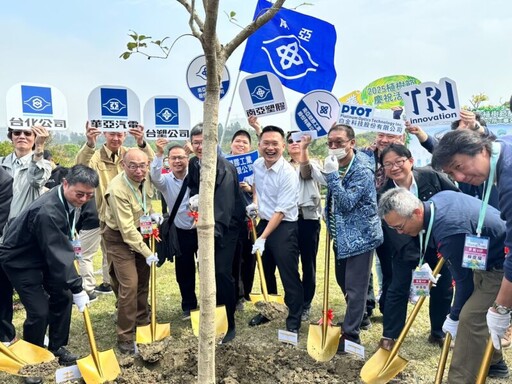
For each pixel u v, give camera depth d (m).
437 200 2.75
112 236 3.98
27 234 3.37
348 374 3.39
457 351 2.83
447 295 3.87
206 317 2.49
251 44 4.88
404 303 3.77
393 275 3.79
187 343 3.96
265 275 5.13
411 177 3.68
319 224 4.68
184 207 4.43
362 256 3.61
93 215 4.04
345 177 3.62
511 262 2.27
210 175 2.40
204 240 2.44
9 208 4.07
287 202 4.01
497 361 3.35
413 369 3.44
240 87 4.43
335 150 3.56
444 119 4.11
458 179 2.42
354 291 3.68
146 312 4.46
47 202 3.30
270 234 4.10
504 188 2.23
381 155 3.75
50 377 3.43
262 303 4.62
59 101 4.22
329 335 3.75
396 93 5.91
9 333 3.86
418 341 4.09
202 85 4.57
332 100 4.17
